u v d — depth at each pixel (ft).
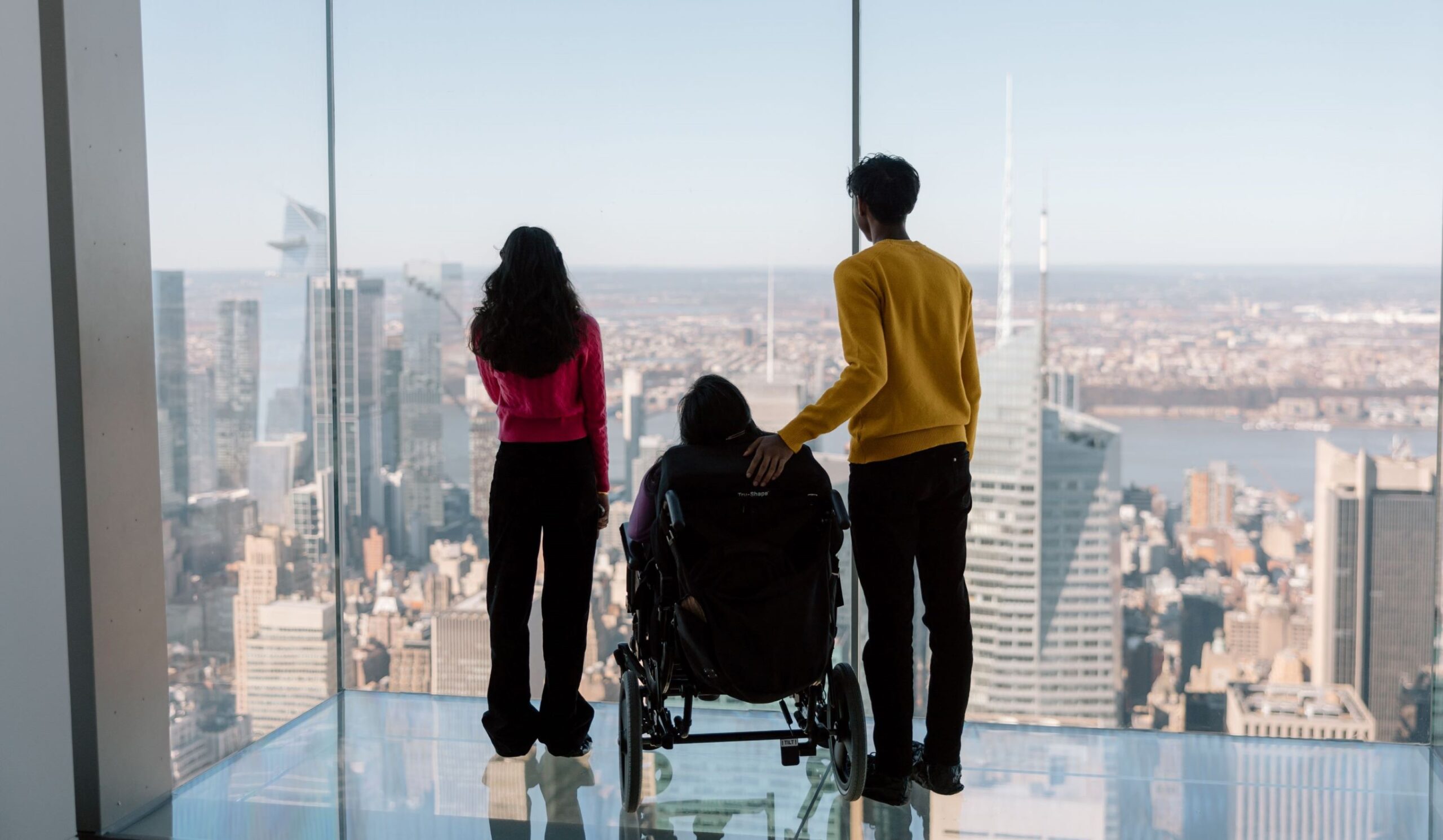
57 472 8.23
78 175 8.59
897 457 8.49
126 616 9.20
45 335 8.11
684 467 8.13
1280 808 9.14
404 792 9.80
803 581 8.13
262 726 11.27
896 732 8.80
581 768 10.19
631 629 10.56
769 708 11.45
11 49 7.82
